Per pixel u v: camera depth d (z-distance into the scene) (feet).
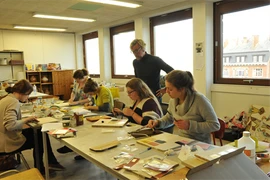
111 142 5.45
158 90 9.19
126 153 4.80
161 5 15.85
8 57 23.09
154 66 10.02
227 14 13.70
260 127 11.46
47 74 24.90
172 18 16.79
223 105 14.08
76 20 19.94
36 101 12.08
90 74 26.50
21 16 18.03
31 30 24.32
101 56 23.38
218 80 14.39
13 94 7.98
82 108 10.25
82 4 15.01
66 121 7.19
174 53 17.26
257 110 11.97
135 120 7.34
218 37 14.15
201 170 2.98
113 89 19.31
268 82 12.07
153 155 4.62
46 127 7.14
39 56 25.07
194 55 14.79
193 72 14.98
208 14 14.02
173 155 4.58
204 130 5.63
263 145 5.00
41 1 14.08
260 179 3.22
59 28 23.73
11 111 7.61
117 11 17.26
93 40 25.71
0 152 7.87
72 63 27.32
